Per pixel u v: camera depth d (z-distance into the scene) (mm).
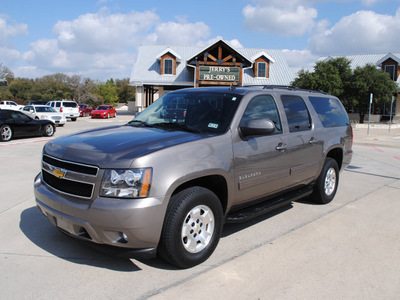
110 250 3070
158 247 3197
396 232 4504
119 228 2900
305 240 4160
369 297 2977
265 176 4113
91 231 2990
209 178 3641
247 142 3857
